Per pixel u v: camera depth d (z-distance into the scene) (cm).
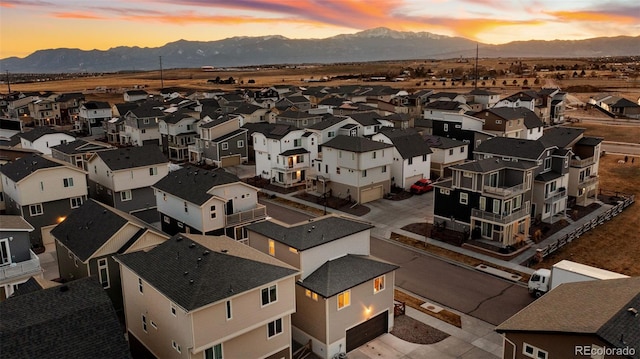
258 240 2975
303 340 2714
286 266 2452
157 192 4272
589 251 3953
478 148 5009
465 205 4200
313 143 6394
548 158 4766
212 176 4025
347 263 2817
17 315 1944
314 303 2591
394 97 11150
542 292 3167
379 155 5372
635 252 3934
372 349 2684
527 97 9644
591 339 1786
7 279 2941
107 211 3378
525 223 4175
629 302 1955
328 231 2895
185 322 2100
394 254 3966
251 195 4103
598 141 5166
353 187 5319
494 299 3203
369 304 2736
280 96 13025
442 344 2709
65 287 2162
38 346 1817
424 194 5647
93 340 1911
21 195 4097
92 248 3022
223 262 2323
